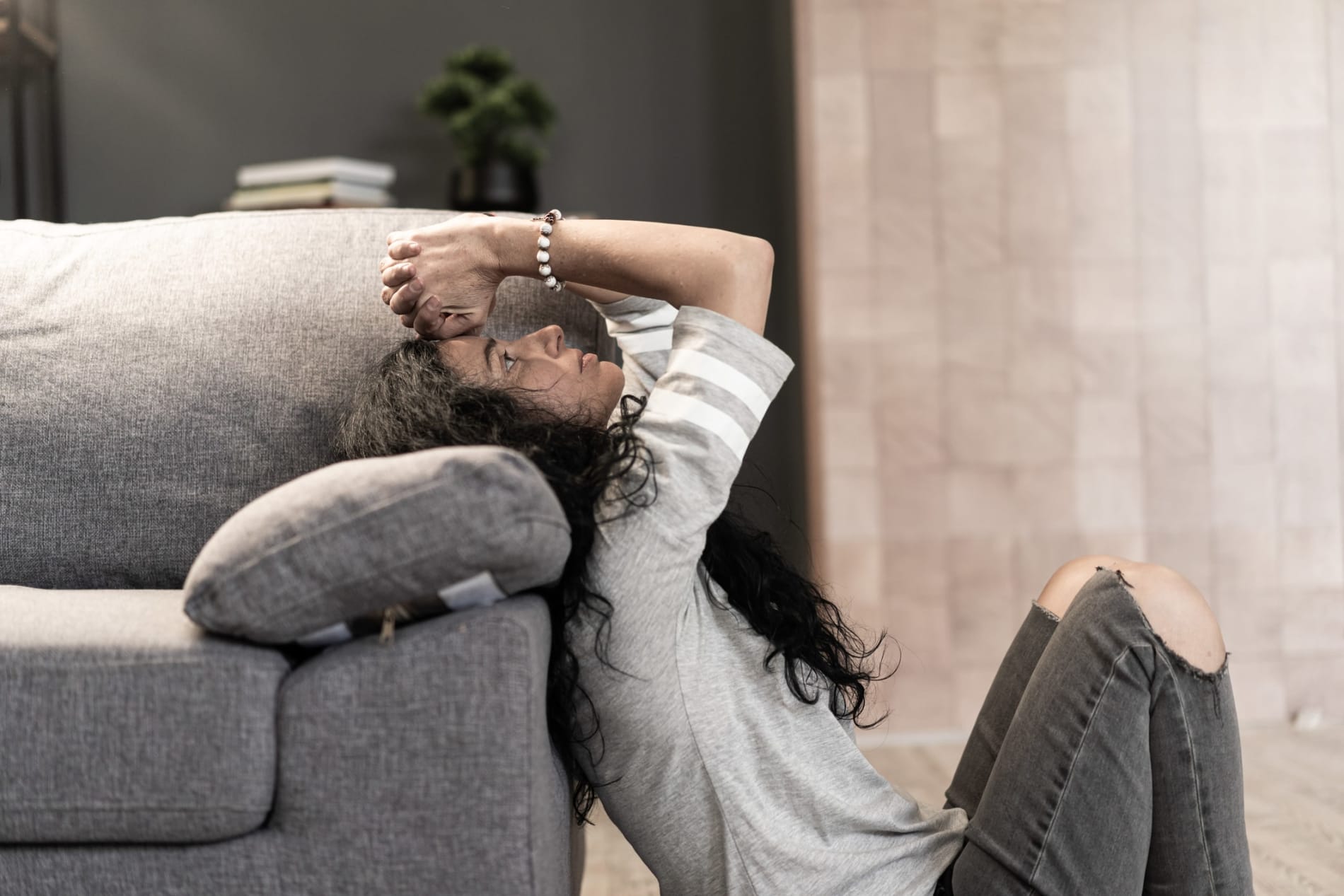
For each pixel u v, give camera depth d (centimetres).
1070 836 108
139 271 159
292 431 150
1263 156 296
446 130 342
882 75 294
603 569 106
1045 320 296
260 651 97
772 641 113
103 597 114
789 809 110
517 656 95
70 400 151
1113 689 109
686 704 109
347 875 94
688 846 110
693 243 117
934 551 297
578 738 113
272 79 341
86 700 94
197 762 93
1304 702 300
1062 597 135
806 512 323
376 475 95
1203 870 110
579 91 341
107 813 94
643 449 108
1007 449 297
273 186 314
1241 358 297
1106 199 295
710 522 109
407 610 98
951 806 135
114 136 340
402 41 342
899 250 295
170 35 340
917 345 296
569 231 123
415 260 126
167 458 150
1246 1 295
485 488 93
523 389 117
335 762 94
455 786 94
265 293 156
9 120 336
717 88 341
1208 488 298
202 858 95
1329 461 298
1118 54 294
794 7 300
